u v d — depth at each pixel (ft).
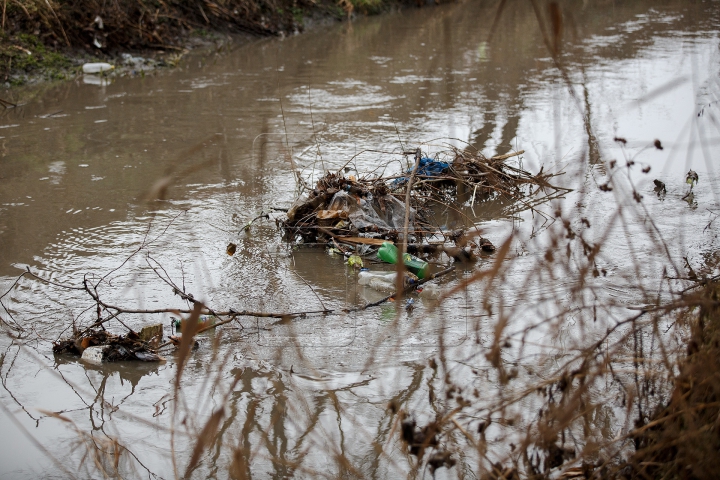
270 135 30.76
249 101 36.91
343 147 29.14
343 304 16.37
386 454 11.11
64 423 12.16
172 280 17.57
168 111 34.73
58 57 43.83
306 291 17.08
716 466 7.91
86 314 15.94
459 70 46.03
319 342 14.60
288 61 49.01
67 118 33.40
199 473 10.87
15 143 29.37
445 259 18.95
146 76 43.27
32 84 40.63
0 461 11.23
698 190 23.67
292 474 10.73
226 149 28.68
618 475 9.29
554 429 8.87
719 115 30.99
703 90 37.06
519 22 66.74
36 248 19.43
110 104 36.06
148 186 24.40
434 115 34.60
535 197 23.86
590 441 9.43
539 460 9.44
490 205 23.40
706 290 9.53
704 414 8.53
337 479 10.56
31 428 12.08
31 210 22.20
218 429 11.91
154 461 11.20
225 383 13.28
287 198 23.48
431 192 23.38
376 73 45.03
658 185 23.57
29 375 13.67
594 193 23.57
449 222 21.86
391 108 35.96
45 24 44.42
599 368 9.37
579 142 29.50
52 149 28.58
